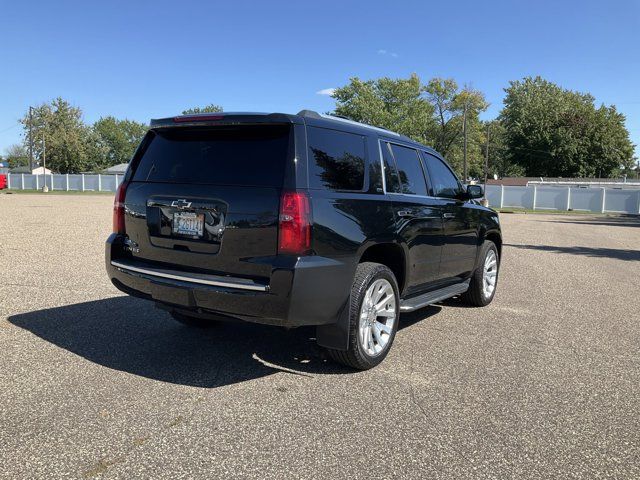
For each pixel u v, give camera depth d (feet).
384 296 14.40
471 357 15.35
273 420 10.89
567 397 12.53
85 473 8.71
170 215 13.12
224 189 12.26
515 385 13.23
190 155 13.29
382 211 14.02
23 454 9.25
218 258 12.23
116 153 367.86
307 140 12.26
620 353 16.03
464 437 10.39
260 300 11.59
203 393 12.17
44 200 107.24
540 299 23.94
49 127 260.83
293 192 11.60
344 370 13.98
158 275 12.87
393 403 11.93
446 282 19.13
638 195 141.49
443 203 17.72
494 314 20.85
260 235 11.73
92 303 20.08
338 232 12.37
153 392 12.12
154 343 15.69
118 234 14.49
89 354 14.55
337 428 10.61
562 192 151.74
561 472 9.21
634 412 11.77
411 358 15.15
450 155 254.47
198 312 12.54
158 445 9.70
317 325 12.94
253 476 8.77
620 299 24.22
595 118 241.14
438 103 253.44
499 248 23.66
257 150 12.37
